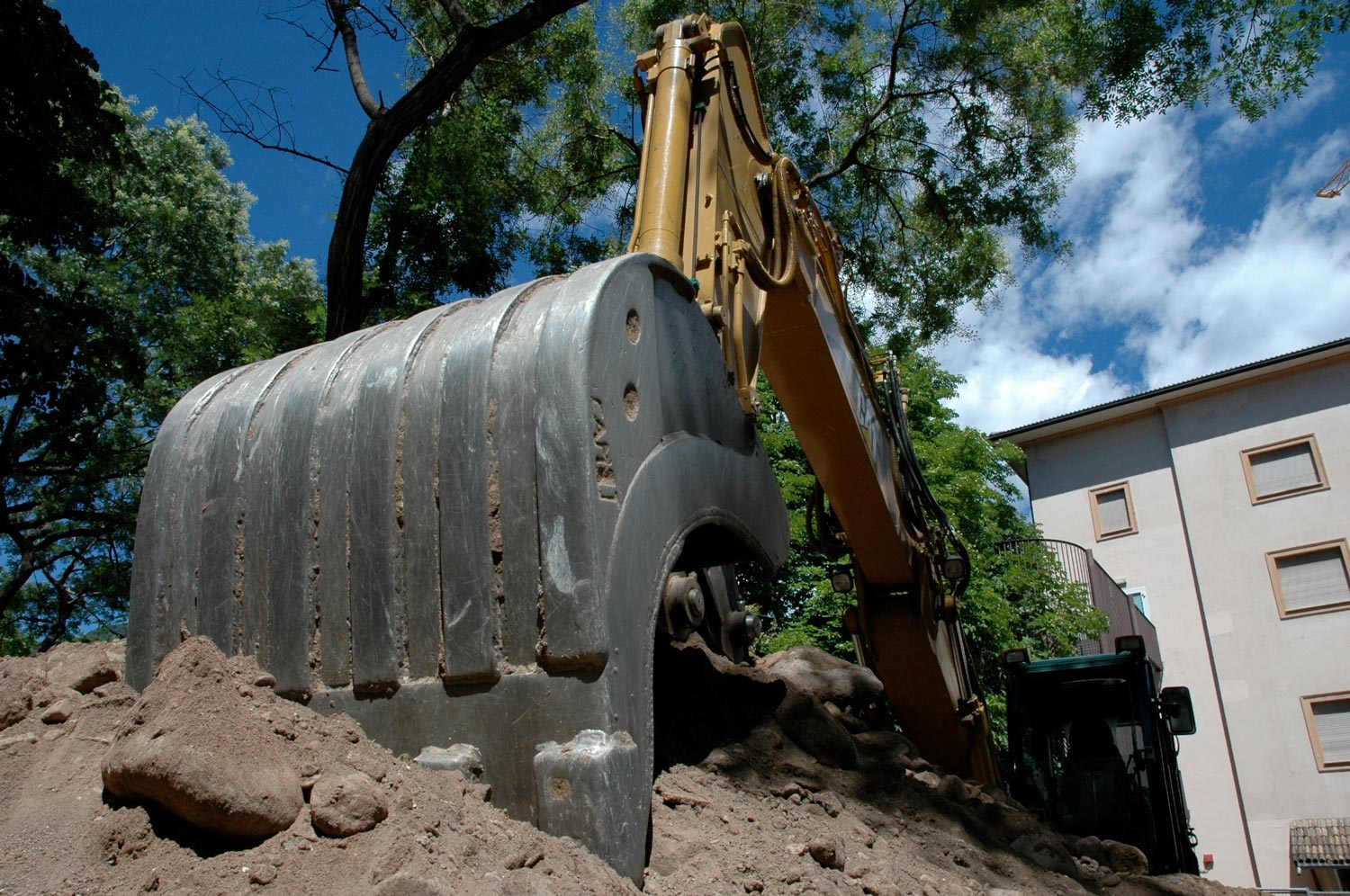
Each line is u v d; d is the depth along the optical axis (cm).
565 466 320
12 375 1105
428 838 260
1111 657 925
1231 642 2391
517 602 319
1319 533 2345
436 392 355
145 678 407
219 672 288
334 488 371
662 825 352
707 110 524
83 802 279
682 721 483
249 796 251
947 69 1623
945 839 477
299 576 369
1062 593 1702
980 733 802
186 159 2453
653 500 355
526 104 1616
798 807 432
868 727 652
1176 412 2572
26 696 349
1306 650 2311
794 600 1448
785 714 528
